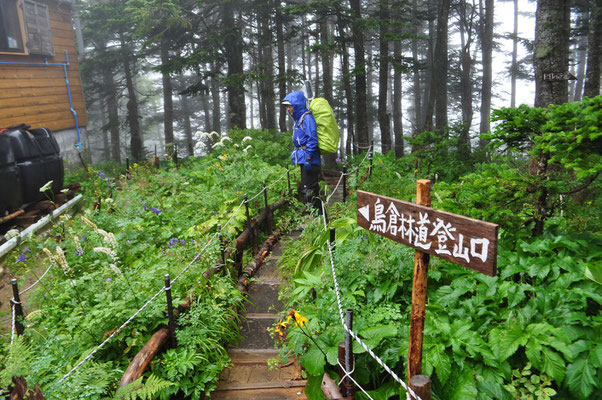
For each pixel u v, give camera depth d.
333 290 4.18
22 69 14.73
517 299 3.26
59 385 2.90
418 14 20.19
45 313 4.47
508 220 3.99
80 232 6.37
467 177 4.32
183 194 8.47
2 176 7.79
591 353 2.63
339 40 16.61
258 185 8.42
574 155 3.34
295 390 3.71
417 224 2.39
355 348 3.29
